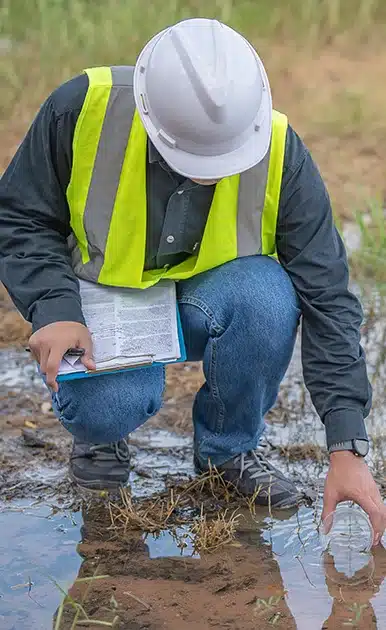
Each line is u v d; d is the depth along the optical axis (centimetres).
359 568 330
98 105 321
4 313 562
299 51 1045
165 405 456
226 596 315
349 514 357
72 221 336
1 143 780
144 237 333
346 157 796
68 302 325
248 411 360
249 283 341
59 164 328
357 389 328
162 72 306
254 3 1110
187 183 323
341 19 1118
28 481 388
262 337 340
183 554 338
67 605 309
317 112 877
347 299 339
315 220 338
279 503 367
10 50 952
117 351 336
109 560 335
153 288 351
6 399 461
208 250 342
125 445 383
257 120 314
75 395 346
